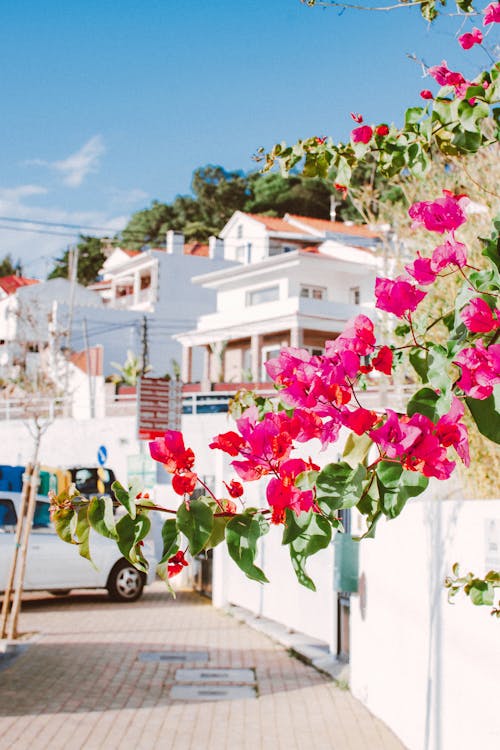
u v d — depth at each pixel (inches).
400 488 88.6
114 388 1477.6
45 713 305.4
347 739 279.0
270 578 502.3
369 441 97.7
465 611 227.1
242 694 342.6
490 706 211.5
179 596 675.4
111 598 634.2
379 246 315.9
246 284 1716.3
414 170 128.7
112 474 852.0
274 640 464.4
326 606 418.3
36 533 596.7
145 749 265.3
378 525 310.5
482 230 265.9
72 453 1102.4
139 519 91.4
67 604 621.9
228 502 93.2
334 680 366.0
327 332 1605.6
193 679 367.6
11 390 1531.7
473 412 91.2
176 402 861.8
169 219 3528.5
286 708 320.5
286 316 1529.3
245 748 268.1
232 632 492.7
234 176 3526.1
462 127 122.6
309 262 1604.3
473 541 227.5
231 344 1743.4
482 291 101.0
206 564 666.8
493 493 283.3
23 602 635.5
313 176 138.1
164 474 816.9
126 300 2284.7
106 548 623.5
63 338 1814.7
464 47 135.0
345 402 88.8
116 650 430.6
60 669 380.5
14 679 357.7
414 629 268.2
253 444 89.2
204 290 2156.7
